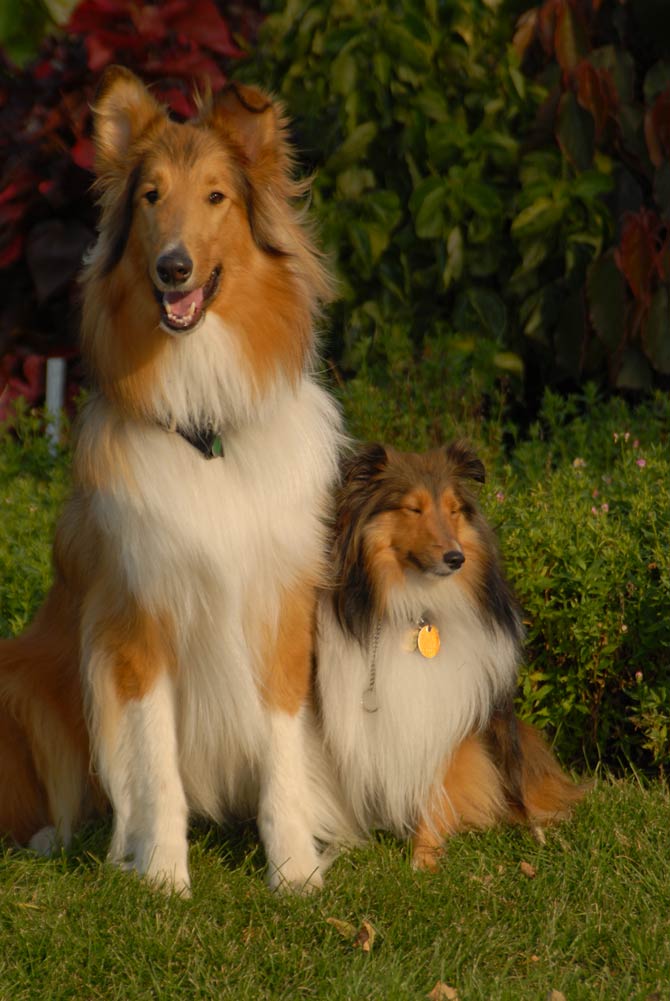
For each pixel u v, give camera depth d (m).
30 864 6.26
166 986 5.27
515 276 11.09
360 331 11.43
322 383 10.16
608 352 10.95
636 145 11.05
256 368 6.02
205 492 5.98
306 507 6.26
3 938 5.60
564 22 11.05
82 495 6.29
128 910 5.78
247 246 5.99
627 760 7.77
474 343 11.02
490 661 6.70
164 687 6.19
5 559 8.12
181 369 5.91
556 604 7.64
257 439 6.10
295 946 5.55
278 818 6.31
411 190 11.48
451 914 5.96
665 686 7.40
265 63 11.90
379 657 6.50
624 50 11.23
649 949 5.66
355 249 11.14
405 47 11.06
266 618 6.19
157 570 5.95
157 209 5.79
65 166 11.67
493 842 6.77
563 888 6.22
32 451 10.68
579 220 10.92
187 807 6.55
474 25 11.34
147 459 5.96
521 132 11.47
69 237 11.72
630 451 9.41
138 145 6.09
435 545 6.34
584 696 7.67
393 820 6.77
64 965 5.39
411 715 6.49
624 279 10.71
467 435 10.16
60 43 12.05
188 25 11.80
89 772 6.51
